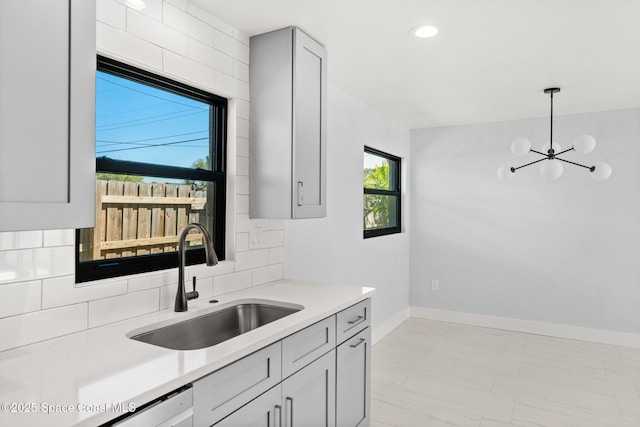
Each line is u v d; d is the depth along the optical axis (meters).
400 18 2.13
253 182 2.35
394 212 4.81
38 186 1.05
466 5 2.00
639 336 3.91
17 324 1.34
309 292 2.24
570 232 4.20
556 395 2.91
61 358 1.26
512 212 4.46
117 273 1.72
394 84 3.22
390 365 3.46
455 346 3.93
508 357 3.64
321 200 2.47
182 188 2.06
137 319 1.68
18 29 1.01
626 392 2.96
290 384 1.64
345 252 3.49
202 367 1.20
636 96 3.52
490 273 4.57
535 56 2.63
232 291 2.23
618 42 2.39
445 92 3.43
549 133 4.27
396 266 4.59
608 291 4.04
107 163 1.71
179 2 1.93
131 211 1.82
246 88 2.35
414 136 4.92
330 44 2.47
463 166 4.70
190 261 2.08
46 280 1.42
